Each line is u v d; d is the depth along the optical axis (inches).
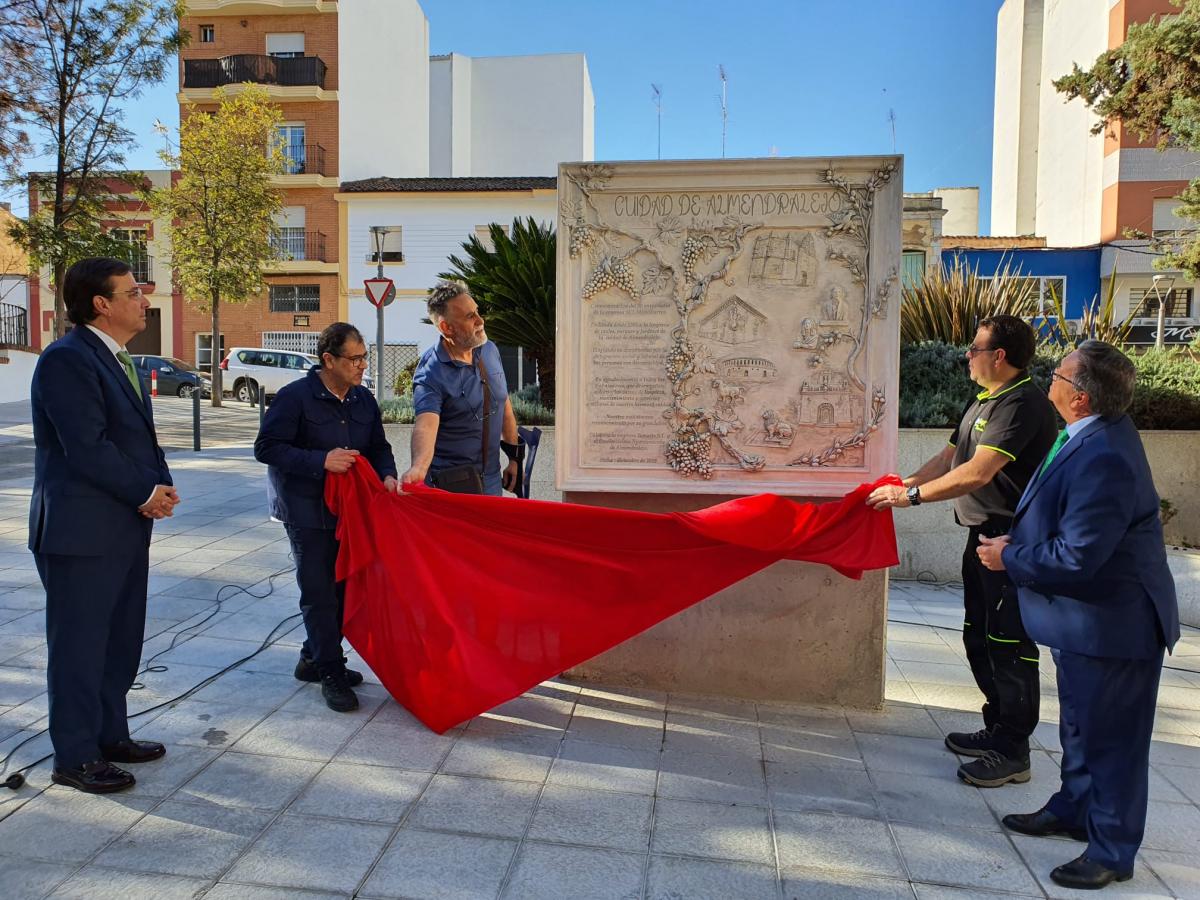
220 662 172.2
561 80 1631.4
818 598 155.5
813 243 151.3
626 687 162.6
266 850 106.8
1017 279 331.3
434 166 1604.3
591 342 157.5
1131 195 932.6
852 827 116.0
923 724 151.0
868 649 155.2
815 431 152.9
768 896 100.7
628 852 108.8
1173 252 504.7
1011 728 128.9
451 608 143.2
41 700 149.6
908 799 124.0
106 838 108.2
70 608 117.1
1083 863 104.0
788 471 153.6
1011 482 128.8
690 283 154.3
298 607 210.2
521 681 142.3
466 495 144.6
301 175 1146.0
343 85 1186.0
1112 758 103.5
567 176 155.0
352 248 1138.0
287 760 131.0
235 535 287.6
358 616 152.5
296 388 149.9
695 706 155.6
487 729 143.7
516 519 144.7
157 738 137.1
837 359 151.6
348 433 153.4
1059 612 105.2
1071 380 104.9
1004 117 1333.7
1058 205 1126.4
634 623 144.8
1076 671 105.0
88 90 649.6
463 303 153.5
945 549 258.2
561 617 143.9
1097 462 100.3
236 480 414.3
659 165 151.6
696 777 129.0
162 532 290.5
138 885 99.0
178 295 1210.0
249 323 1187.9
